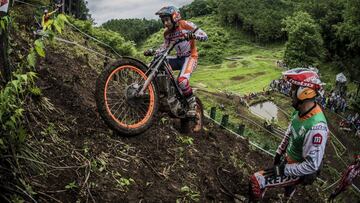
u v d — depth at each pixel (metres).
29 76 3.42
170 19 5.24
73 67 6.71
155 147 5.16
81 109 5.05
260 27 136.62
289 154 4.80
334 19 67.94
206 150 6.06
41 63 5.94
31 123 4.12
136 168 4.51
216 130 7.87
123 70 4.86
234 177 5.76
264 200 5.54
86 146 4.34
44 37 3.28
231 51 134.88
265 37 136.25
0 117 3.11
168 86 5.23
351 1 57.41
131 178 4.30
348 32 58.06
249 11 149.38
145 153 4.90
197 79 82.19
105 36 13.01
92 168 4.06
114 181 4.10
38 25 7.01
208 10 178.50
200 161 5.54
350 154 26.56
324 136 4.48
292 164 4.64
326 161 23.23
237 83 73.25
